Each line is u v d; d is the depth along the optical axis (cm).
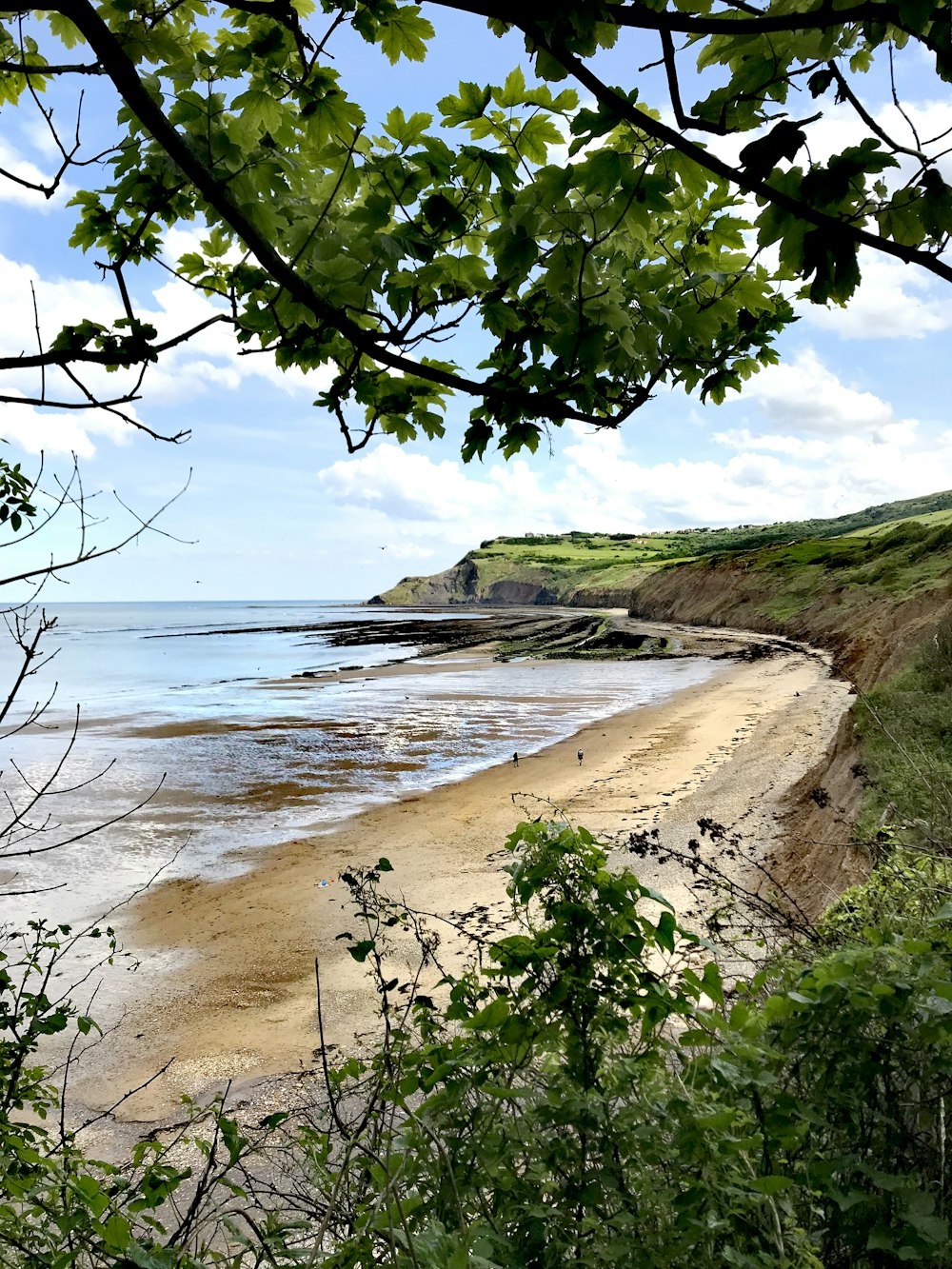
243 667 6184
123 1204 184
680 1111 129
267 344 187
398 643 8800
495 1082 147
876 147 129
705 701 3466
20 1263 164
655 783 1917
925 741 916
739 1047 131
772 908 299
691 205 183
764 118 133
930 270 126
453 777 2294
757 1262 109
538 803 1855
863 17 110
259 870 1495
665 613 10350
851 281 137
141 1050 859
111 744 2875
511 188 168
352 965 1011
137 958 1112
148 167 165
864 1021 134
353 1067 191
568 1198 125
